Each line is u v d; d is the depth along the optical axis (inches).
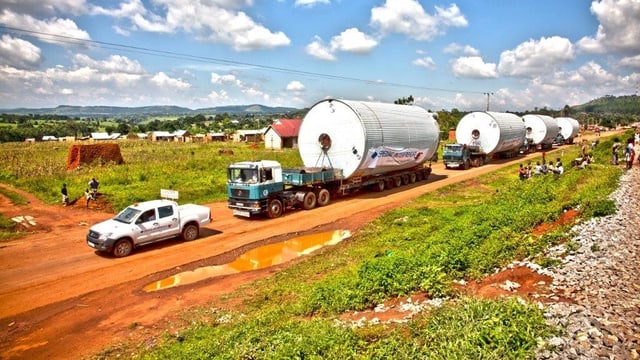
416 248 516.4
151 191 968.3
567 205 623.2
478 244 493.0
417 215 770.8
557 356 237.6
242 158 1611.7
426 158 1240.2
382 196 1024.9
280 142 2655.0
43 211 844.0
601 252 407.8
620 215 531.8
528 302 311.4
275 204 808.3
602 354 235.9
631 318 276.2
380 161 1003.9
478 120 1635.1
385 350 266.2
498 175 1307.8
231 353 291.4
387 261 441.4
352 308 371.2
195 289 464.4
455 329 274.8
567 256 410.0
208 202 954.7
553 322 275.9
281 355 275.1
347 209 875.4
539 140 2076.8
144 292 462.0
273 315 368.8
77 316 405.4
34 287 477.7
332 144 980.6
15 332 376.8
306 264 529.0
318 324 326.0
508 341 253.1
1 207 870.4
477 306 302.5
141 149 2370.8
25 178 1195.9
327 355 271.6
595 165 1110.4
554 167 1128.8
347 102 960.9
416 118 1176.2
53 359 331.0
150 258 576.7
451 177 1317.7
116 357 328.8
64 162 1604.3
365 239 630.5
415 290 385.7
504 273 395.5
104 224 600.4
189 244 642.2
